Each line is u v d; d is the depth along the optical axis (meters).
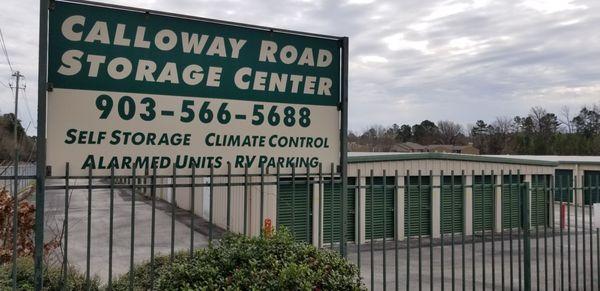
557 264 11.82
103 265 11.84
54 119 3.97
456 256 13.63
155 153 4.30
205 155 4.48
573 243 15.13
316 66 5.00
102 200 27.08
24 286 5.09
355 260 12.74
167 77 4.36
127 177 4.20
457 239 16.72
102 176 4.11
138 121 4.24
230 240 4.31
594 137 54.72
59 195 28.38
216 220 18.75
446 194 17.69
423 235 17.14
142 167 4.24
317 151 4.99
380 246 15.05
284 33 4.86
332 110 5.09
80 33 4.09
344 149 5.07
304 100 4.94
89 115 4.09
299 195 14.16
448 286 9.80
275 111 4.80
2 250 6.65
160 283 3.92
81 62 4.08
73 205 24.48
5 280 5.26
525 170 19.14
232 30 4.63
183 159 4.40
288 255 4.11
